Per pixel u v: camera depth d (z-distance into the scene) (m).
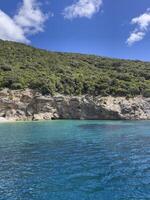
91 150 24.73
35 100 62.56
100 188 14.27
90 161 20.33
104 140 30.78
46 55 97.81
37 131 39.31
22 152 24.06
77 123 52.38
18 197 13.21
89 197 13.06
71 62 92.88
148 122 55.47
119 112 63.38
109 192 13.69
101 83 72.06
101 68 93.31
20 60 86.19
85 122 54.84
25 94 62.59
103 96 68.00
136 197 13.00
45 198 13.04
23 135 35.09
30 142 29.53
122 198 12.89
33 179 15.95
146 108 66.94
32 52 97.31
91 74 81.50
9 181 15.66
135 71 87.00
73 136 34.00
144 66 96.88
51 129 41.84
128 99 67.75
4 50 92.88
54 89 66.56
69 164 19.44
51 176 16.48
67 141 30.12
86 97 66.25
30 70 77.50
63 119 63.03
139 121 58.38
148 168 18.22
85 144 28.06
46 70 79.31
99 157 21.72
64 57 100.44
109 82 72.62
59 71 79.38
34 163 19.91
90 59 102.62
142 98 69.25
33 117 60.53
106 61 100.94
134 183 15.03
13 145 27.72
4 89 64.06
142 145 27.41
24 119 59.56
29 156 22.36
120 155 22.48
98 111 63.69
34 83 65.75
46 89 64.56
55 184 14.99
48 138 32.41
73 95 67.44
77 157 21.73
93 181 15.41
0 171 17.81
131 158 21.33
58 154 23.02
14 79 66.25
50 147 26.41
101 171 17.50
